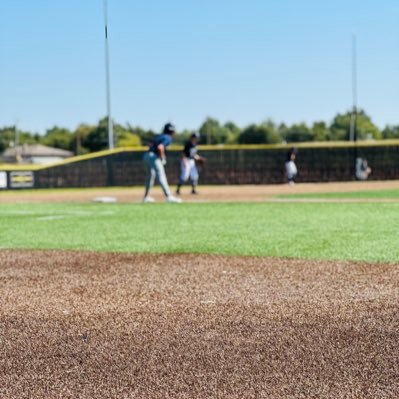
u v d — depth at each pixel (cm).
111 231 1004
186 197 2017
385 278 570
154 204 1636
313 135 9025
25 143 11431
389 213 1230
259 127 8981
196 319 436
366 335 388
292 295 506
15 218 1264
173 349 369
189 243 841
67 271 643
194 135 2144
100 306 482
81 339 393
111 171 3150
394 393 295
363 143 3444
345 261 664
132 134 8544
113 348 373
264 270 622
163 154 1666
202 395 297
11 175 2969
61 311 468
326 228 980
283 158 3341
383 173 3481
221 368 333
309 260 675
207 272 619
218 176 3278
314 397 292
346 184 3111
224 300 493
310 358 346
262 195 2103
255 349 365
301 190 2489
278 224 1056
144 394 300
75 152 9062
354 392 297
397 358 343
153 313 456
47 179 3059
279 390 301
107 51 2705
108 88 3053
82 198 2162
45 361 352
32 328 421
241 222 1105
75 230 1029
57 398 299
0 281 594
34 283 581
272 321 427
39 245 852
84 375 328
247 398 293
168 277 598
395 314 438
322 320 426
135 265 671
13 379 324
